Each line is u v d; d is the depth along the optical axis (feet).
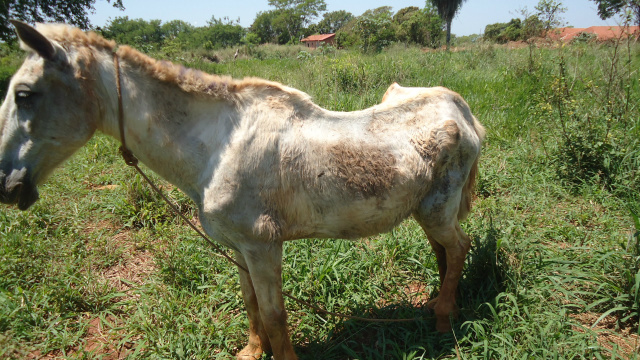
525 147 19.03
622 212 13.78
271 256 7.99
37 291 11.05
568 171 16.48
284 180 7.79
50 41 6.88
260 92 8.09
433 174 8.93
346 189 8.10
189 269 12.21
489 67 38.91
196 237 13.80
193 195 8.34
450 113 9.09
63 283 11.16
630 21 17.61
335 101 23.31
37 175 7.50
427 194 9.18
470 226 13.46
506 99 25.71
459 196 9.54
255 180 7.63
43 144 7.30
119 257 13.10
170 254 12.75
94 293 11.06
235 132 7.72
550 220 13.91
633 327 9.46
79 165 19.52
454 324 9.89
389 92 10.53
